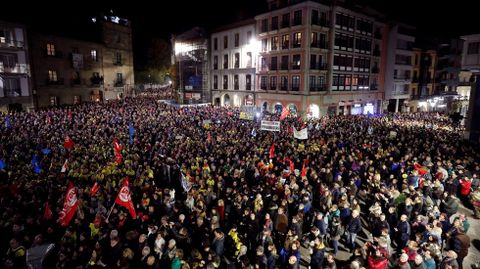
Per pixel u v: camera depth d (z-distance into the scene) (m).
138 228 9.27
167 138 18.84
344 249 10.05
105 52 48.59
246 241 9.23
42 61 38.44
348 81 39.41
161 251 7.90
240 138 19.08
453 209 10.48
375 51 42.62
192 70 51.12
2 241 8.66
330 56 36.22
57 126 21.44
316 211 9.76
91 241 8.45
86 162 13.54
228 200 10.59
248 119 26.72
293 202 10.40
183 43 53.09
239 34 43.09
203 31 48.41
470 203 12.34
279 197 10.85
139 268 7.50
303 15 33.72
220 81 47.62
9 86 34.06
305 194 10.41
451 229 8.70
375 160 14.84
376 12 40.88
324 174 12.52
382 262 7.20
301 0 34.25
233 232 8.85
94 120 24.33
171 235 8.66
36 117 24.91
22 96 34.97
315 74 35.25
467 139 22.64
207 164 13.42
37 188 11.16
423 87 53.62
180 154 15.30
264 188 11.05
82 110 30.88
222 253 8.38
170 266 7.41
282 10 35.50
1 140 17.61
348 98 39.78
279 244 9.46
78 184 11.87
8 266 7.31
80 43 43.75
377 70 43.66
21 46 34.69
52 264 7.75
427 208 9.85
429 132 23.39
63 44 41.19
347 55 38.50
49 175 12.45
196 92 50.94
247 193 10.61
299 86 35.03
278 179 11.82
